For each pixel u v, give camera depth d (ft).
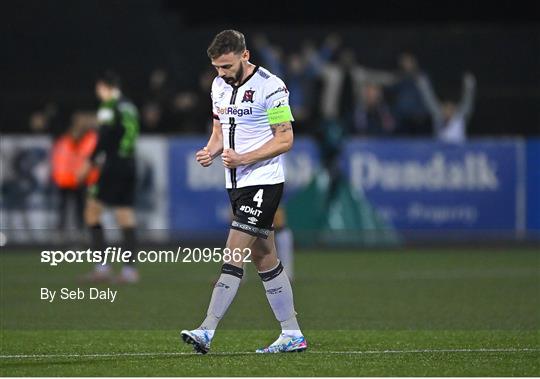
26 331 114.11
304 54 237.25
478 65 246.47
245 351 98.99
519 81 247.29
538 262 196.65
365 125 234.99
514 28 264.93
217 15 270.26
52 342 105.09
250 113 93.40
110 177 161.89
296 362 89.97
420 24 274.57
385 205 224.74
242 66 93.45
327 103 235.20
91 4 249.34
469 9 275.59
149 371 85.05
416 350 98.37
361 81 237.04
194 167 220.64
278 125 92.84
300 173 223.92
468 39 246.27
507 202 227.61
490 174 226.99
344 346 101.50
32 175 216.74
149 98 243.19
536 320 123.95
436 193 225.97
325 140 223.51
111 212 207.82
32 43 248.11
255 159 92.02
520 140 227.40
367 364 89.15
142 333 112.27
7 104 236.02
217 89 95.09
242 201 93.25
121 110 162.50
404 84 236.84
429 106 237.25
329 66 236.63
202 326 90.43
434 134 237.25
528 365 89.15
